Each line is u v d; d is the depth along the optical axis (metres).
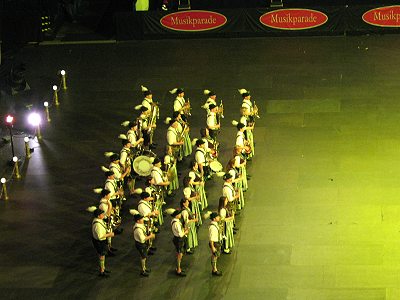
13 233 45.16
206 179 46.88
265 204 45.91
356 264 41.78
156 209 43.50
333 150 49.69
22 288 41.88
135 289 41.34
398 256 42.09
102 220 41.62
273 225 44.47
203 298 40.59
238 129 47.09
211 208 45.75
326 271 41.53
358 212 44.97
